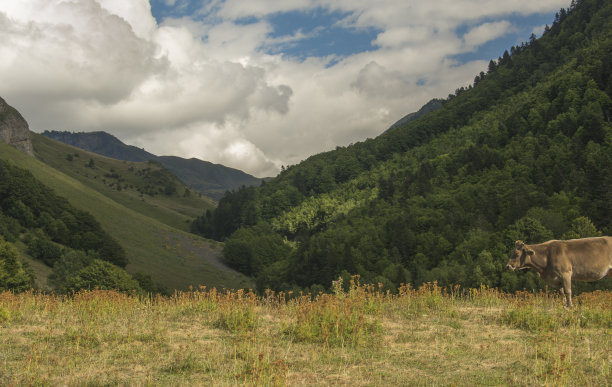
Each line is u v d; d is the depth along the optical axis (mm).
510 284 62250
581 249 10336
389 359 7531
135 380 6348
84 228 115188
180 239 167875
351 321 9242
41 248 90562
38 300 13422
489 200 121125
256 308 12117
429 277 77062
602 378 6359
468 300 14375
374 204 185750
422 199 154375
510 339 8883
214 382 6184
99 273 40250
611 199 86938
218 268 148000
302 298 12102
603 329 9523
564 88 186750
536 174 130625
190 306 12312
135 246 139375
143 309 12500
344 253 110938
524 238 77875
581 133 144125
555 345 8039
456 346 8352
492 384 6180
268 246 173125
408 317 11305
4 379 6305
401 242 111812
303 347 8336
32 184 116750
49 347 8156
